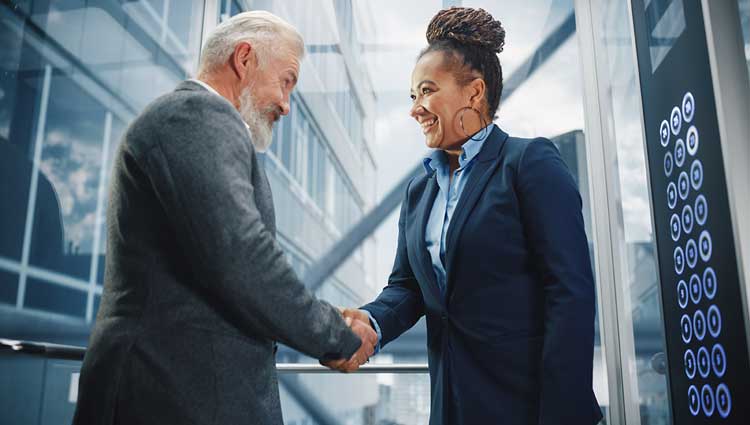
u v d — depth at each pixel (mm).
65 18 1741
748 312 986
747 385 1003
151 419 848
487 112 1302
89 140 1796
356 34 2186
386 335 1300
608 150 1991
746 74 1052
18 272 1568
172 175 871
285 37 1175
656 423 1802
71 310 1701
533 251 1110
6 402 1505
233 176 887
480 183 1171
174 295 892
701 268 1189
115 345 865
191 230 856
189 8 2148
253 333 938
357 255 2076
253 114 1134
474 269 1130
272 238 916
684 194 1267
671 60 1320
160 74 2053
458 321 1141
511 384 1075
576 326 1013
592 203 1983
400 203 2086
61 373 1640
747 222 1004
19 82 1608
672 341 1360
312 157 2127
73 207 1731
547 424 983
